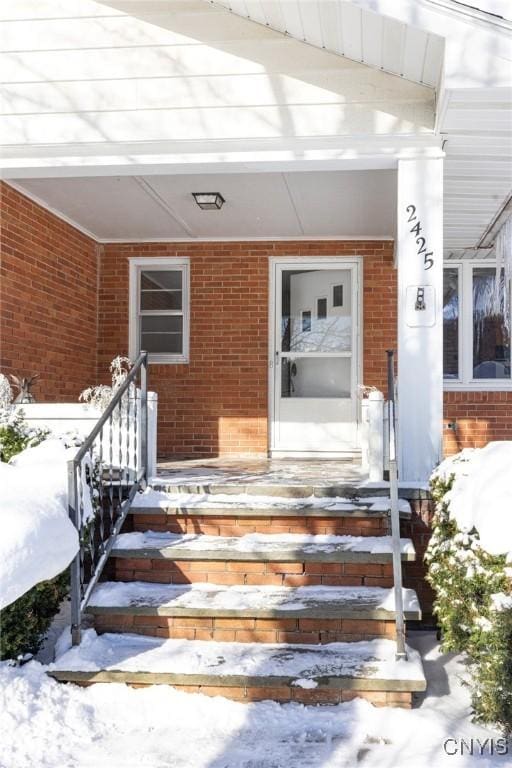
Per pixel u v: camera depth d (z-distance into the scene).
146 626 4.59
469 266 9.21
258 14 5.60
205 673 4.00
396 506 4.43
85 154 5.97
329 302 9.05
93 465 5.09
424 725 3.73
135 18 5.89
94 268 9.03
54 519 4.16
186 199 7.41
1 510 4.01
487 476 4.17
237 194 7.23
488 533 3.81
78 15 5.93
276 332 9.10
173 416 9.04
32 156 6.01
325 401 9.01
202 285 9.04
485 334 9.19
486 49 4.53
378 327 8.84
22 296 7.12
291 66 5.75
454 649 4.20
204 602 4.59
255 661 4.16
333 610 4.43
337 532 5.27
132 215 8.04
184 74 5.84
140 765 3.43
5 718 3.68
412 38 4.91
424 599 5.37
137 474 5.61
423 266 5.70
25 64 5.96
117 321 9.12
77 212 7.92
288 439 9.03
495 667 3.66
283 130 5.75
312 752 3.53
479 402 9.13
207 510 5.30
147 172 6.11
